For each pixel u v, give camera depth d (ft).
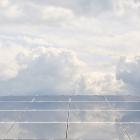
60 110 116.26
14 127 94.32
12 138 83.25
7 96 150.61
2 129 92.32
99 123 96.99
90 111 114.21
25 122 99.71
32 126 95.04
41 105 126.82
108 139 80.94
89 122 98.27
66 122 98.78
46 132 88.12
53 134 86.17
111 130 89.25
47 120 101.24
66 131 88.69
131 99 137.28
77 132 87.51
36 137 83.76
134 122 97.50
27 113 112.06
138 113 110.22
